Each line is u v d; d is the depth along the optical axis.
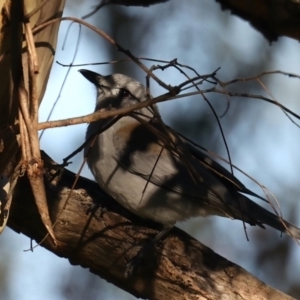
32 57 5.30
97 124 9.65
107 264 7.83
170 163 9.45
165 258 7.67
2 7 6.03
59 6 6.67
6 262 12.86
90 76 10.88
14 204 7.60
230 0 7.75
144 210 9.06
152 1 7.93
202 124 13.09
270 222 9.23
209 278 7.55
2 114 6.16
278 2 7.45
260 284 7.57
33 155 5.07
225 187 9.34
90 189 8.28
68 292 12.08
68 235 7.76
